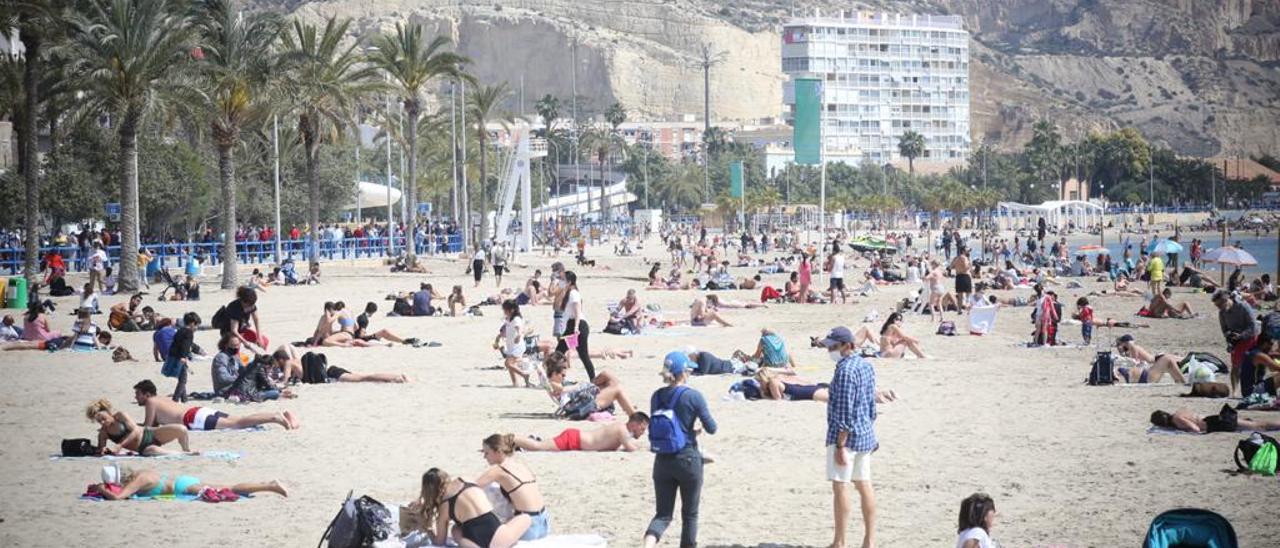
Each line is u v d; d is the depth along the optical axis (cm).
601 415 2488
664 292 6531
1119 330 4512
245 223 10056
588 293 6512
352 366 3378
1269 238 18862
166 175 8344
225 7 6328
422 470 2009
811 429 2330
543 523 1559
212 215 9762
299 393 2866
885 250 9838
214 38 6328
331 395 2831
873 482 1894
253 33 6388
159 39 5844
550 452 2125
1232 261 6444
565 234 14388
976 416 2512
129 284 5947
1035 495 1803
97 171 8206
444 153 14075
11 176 7512
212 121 6331
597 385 2552
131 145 5931
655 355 3647
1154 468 1980
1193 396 2734
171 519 1697
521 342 2997
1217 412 2523
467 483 1532
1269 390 2584
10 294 5341
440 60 8594
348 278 7312
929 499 1781
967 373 3206
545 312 5219
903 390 2897
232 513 1730
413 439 2281
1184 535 1353
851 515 1697
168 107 6119
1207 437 2236
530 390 2922
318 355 3025
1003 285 6588
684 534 1513
